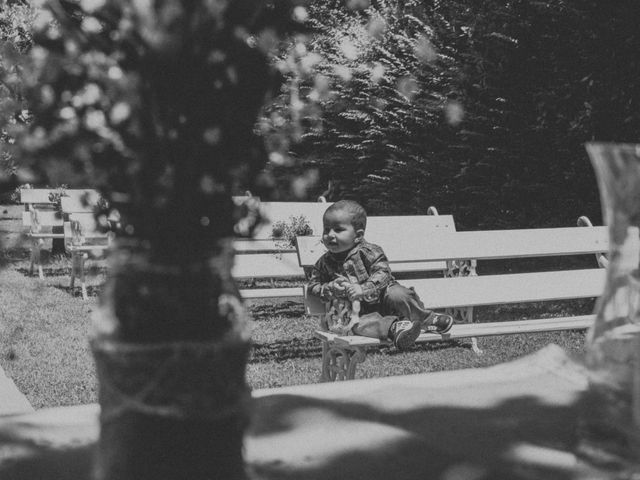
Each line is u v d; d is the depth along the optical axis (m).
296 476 1.21
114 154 1.05
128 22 1.04
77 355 6.03
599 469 1.06
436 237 5.98
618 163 1.05
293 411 1.50
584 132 9.05
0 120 1.04
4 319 7.36
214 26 1.06
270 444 1.34
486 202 10.56
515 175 10.14
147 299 1.05
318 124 1.23
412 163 11.16
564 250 6.20
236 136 1.09
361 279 4.89
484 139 10.28
